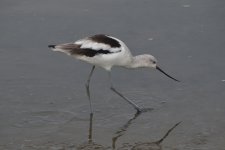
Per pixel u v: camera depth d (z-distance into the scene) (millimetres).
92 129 11516
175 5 17250
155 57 14523
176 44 15148
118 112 12289
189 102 12578
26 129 11461
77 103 12648
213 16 16469
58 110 12297
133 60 13031
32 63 14430
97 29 15914
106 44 12344
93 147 10750
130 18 16500
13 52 14914
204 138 11023
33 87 13297
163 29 15891
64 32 15836
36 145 10797
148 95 12969
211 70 13867
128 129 11531
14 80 13555
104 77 13891
